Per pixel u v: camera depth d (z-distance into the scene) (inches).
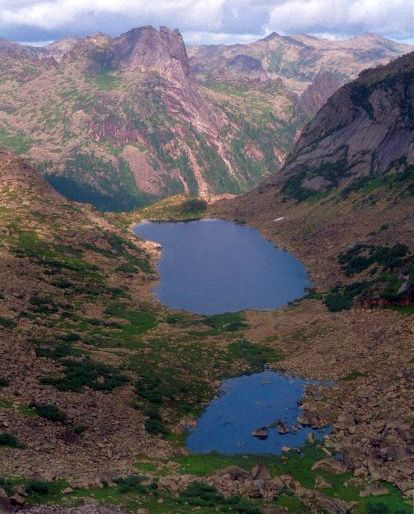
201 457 3223.4
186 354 4943.4
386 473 2874.0
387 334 4717.0
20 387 3472.0
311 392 4084.6
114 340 5093.5
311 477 2923.2
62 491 2258.9
